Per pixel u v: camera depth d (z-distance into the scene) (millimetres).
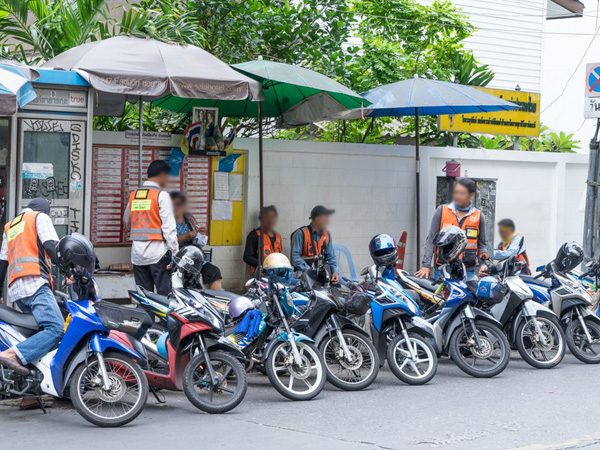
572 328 9727
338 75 13078
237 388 7219
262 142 11445
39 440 6254
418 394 8031
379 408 7406
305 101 11859
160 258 9055
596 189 12602
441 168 13711
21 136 9008
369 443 6211
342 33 13148
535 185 14781
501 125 14430
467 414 7191
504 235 11562
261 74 9734
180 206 10469
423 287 9445
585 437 6426
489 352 8836
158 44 9703
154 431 6559
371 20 14867
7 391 6820
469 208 10461
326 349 8375
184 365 7246
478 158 13984
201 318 7102
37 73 8680
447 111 12836
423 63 14922
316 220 10664
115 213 10938
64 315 7203
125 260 11039
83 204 9344
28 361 6688
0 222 9023
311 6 12797
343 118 12672
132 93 9039
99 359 6641
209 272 10141
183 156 11312
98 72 8914
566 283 9820
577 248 9891
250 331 7777
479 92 11844
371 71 14062
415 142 13570
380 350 8578
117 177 10922
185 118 11898
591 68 12586
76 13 11406
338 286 9070
